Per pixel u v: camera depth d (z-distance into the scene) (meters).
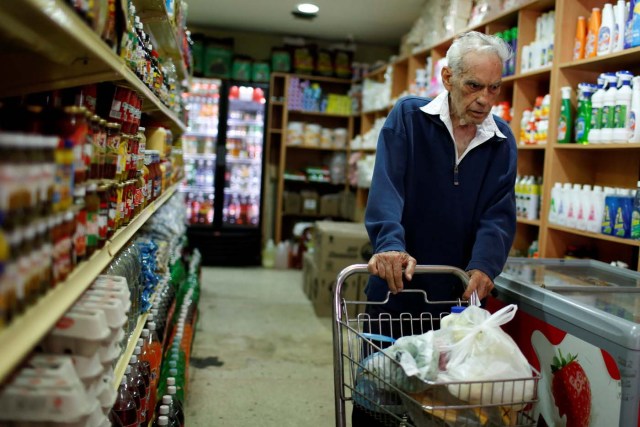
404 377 1.28
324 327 4.61
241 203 7.52
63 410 0.97
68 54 1.19
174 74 3.70
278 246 7.16
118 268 1.79
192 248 6.93
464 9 4.62
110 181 1.46
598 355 1.44
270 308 5.12
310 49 7.54
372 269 1.62
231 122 7.36
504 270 2.16
